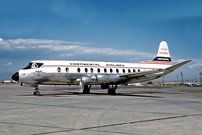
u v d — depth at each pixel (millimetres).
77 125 7836
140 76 25594
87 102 15258
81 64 25734
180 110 11688
